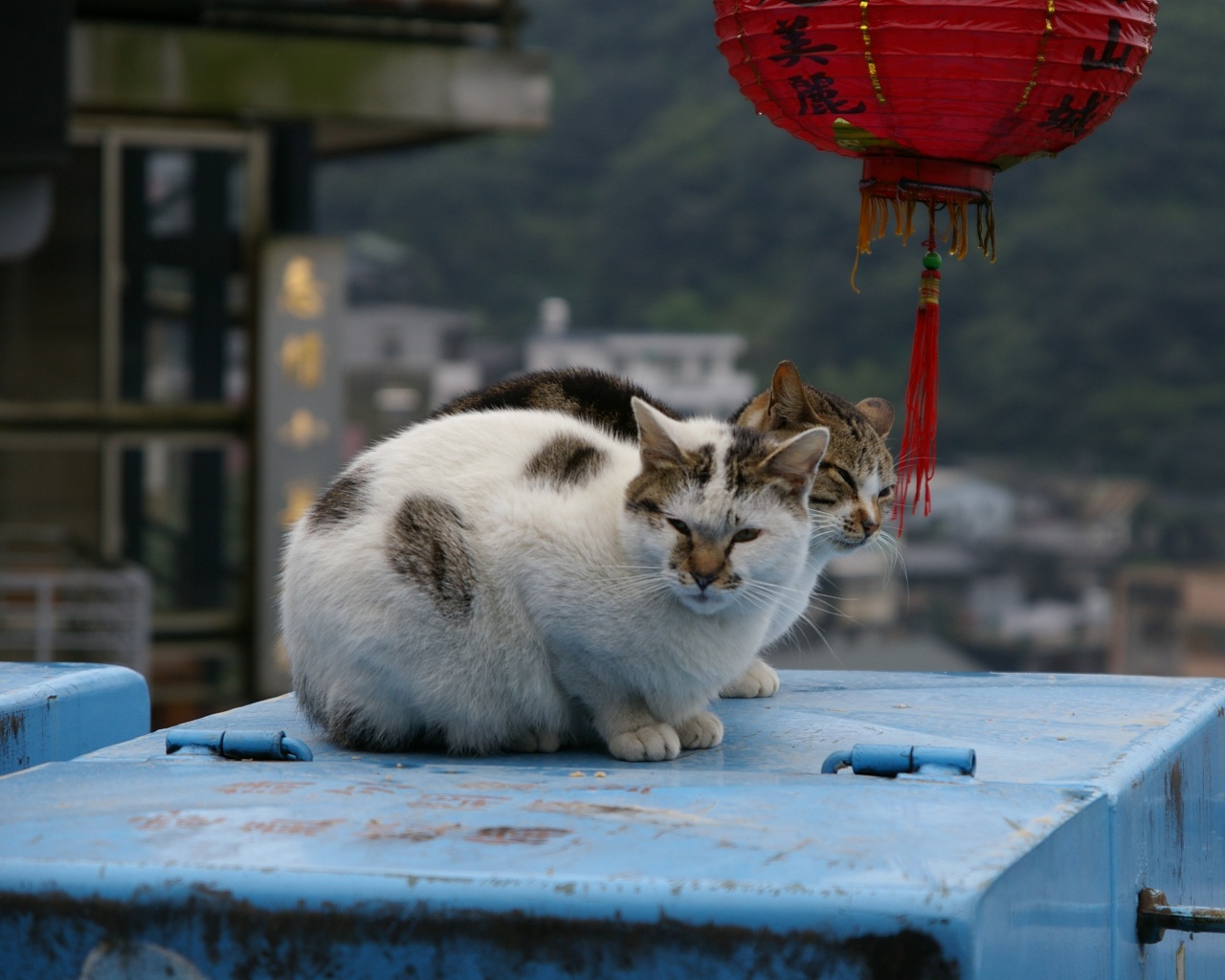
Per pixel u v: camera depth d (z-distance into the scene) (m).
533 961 1.49
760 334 38.25
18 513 11.98
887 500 3.66
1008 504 31.34
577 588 2.51
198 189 12.03
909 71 2.55
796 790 1.89
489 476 2.62
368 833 1.68
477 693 2.56
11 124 7.66
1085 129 2.72
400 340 40.88
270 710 2.98
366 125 12.17
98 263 11.91
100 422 11.95
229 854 1.61
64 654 11.06
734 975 1.45
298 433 11.41
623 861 1.55
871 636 24.22
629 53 46.38
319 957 1.53
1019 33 2.50
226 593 12.48
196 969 1.55
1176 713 2.66
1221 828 2.74
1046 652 26.92
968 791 1.87
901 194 2.83
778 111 2.80
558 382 3.54
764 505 2.65
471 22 11.84
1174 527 30.53
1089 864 1.82
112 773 2.09
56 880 1.57
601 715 2.62
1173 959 2.30
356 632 2.52
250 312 11.62
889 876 1.49
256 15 11.27
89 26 10.59
